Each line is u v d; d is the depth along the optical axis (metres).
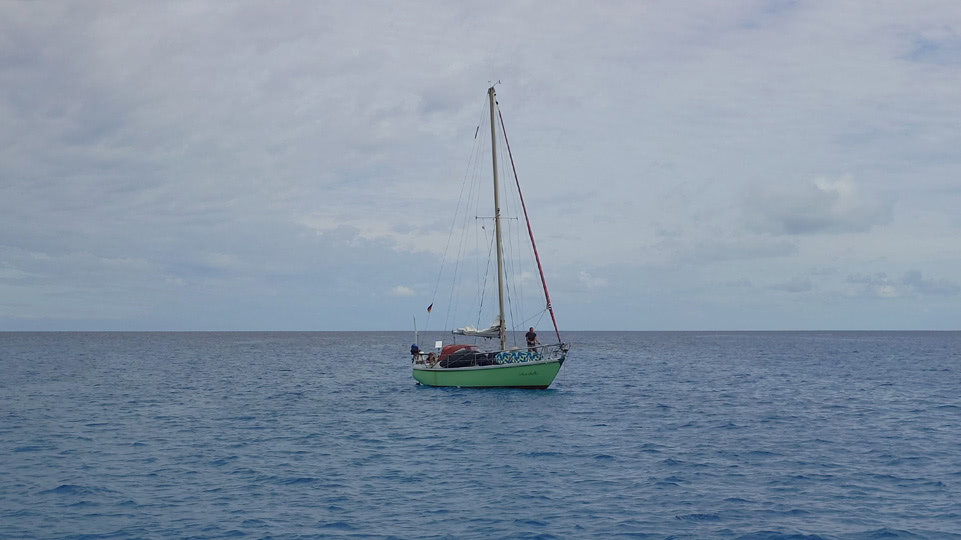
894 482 22.41
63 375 68.38
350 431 32.97
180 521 18.55
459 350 50.03
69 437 31.28
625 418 36.88
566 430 32.97
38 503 20.17
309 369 80.25
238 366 85.69
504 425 34.59
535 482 22.69
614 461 25.84
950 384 57.25
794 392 50.72
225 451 28.02
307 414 39.06
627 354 116.62
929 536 17.23
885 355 111.94
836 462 25.47
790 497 20.70
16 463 25.59
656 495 20.98
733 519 18.61
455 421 36.03
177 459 26.41
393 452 27.83
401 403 43.72
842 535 17.31
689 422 35.44
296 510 19.56
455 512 19.33
